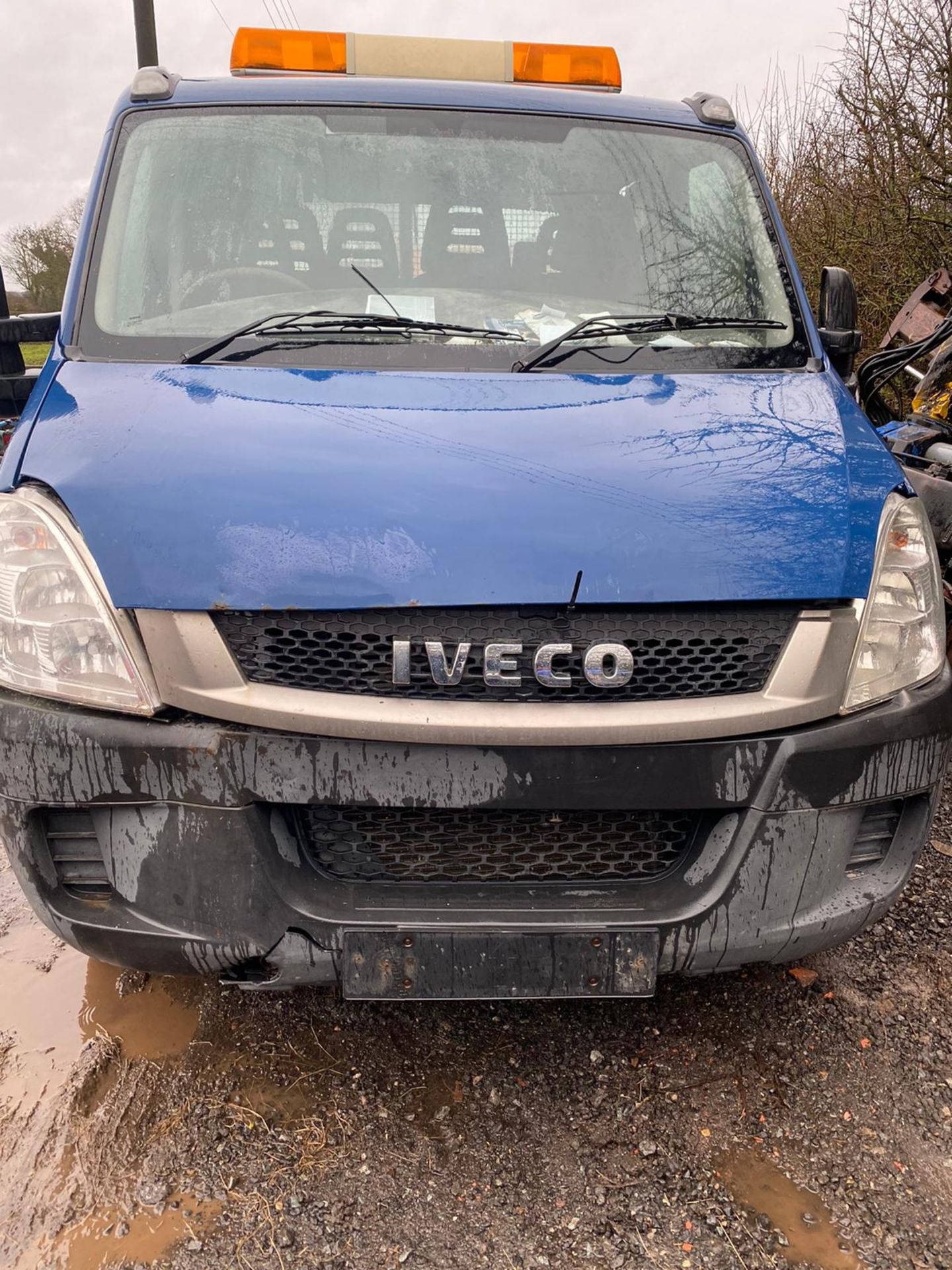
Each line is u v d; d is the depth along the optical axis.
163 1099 2.25
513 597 1.84
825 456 2.20
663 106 3.27
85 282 2.70
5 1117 2.19
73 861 2.03
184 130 2.95
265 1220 1.95
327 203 2.86
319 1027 2.49
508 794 1.89
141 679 1.90
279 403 2.23
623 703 1.90
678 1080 2.34
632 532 1.91
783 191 9.98
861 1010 2.57
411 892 1.99
